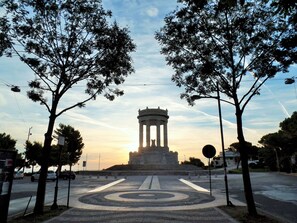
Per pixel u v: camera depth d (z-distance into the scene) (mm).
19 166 66750
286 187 26141
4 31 11898
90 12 12914
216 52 12953
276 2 5473
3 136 59625
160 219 10695
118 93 15062
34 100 13086
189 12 12031
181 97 14844
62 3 12602
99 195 20219
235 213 11875
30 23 12250
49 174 41438
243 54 12555
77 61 13531
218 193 21547
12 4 11734
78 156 70312
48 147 12516
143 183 33594
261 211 12703
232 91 12961
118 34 13414
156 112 77750
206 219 10727
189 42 12859
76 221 10406
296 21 6086
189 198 18031
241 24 11680
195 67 13641
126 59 14141
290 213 12180
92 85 14344
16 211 13188
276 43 11781
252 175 51531
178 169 73375
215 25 12383
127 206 14461
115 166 76875
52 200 17281
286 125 58094
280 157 64125
